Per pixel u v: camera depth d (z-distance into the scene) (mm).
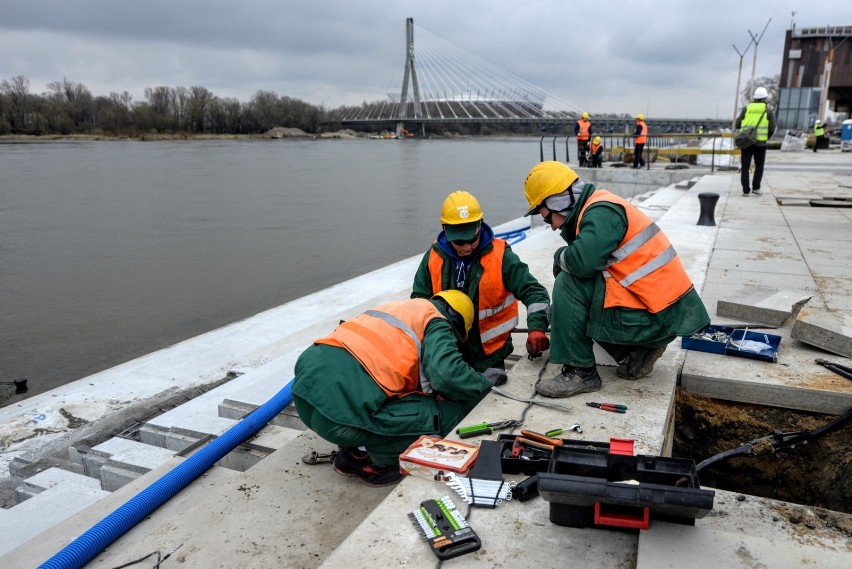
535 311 4156
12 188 38312
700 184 16344
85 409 5578
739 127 13234
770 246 8188
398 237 21078
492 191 35906
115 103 139000
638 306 3529
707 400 4211
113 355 10125
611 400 3686
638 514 2535
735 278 6582
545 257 8648
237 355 6727
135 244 20203
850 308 5496
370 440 3453
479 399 3783
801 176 18312
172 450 4586
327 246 19547
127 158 69062
